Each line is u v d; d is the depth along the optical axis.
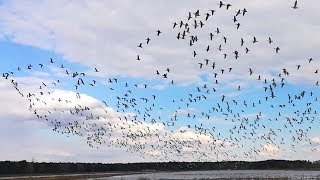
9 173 146.62
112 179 138.12
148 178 162.12
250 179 144.38
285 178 146.88
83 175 161.00
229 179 146.38
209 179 149.75
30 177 107.69
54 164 188.50
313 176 166.38
